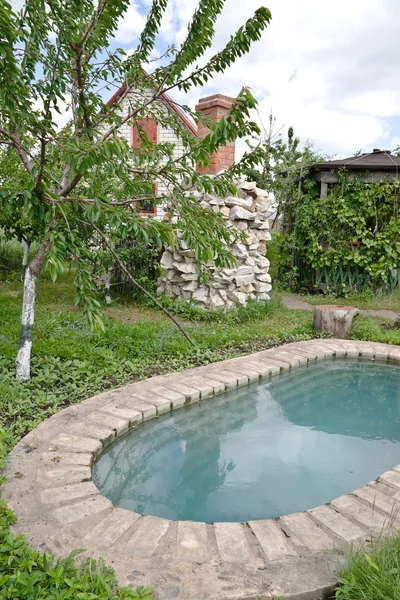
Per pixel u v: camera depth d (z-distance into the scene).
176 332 6.05
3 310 6.75
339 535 2.18
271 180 13.85
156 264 5.16
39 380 4.09
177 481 3.04
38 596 1.67
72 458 2.83
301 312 8.33
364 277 10.14
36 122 3.06
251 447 3.60
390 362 5.74
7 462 2.69
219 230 4.24
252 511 2.68
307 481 3.05
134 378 4.57
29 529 2.11
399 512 2.39
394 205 9.77
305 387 5.08
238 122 3.23
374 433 3.91
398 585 1.71
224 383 4.44
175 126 4.64
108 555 1.97
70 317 6.46
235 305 7.92
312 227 10.45
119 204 3.67
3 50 2.61
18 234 7.38
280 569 1.92
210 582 1.83
